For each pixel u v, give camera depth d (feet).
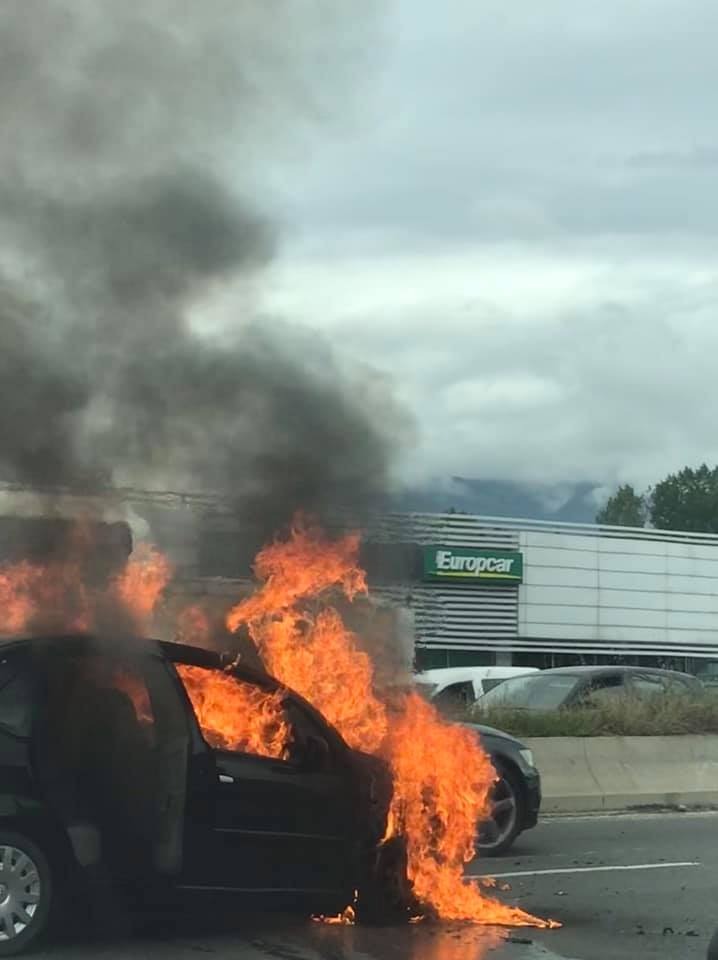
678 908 27.12
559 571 126.00
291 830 23.36
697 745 48.80
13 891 20.97
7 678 21.77
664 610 134.21
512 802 34.04
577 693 51.98
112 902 22.44
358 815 24.29
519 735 46.19
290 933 23.45
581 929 24.85
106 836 21.62
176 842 22.08
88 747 21.85
